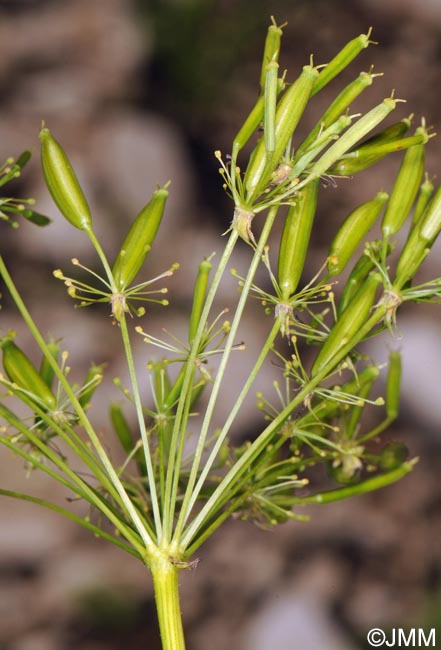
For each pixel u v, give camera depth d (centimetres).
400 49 62
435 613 46
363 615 46
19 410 42
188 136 61
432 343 50
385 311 19
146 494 20
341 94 19
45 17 65
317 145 19
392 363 21
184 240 57
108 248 56
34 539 47
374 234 52
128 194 58
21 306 19
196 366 19
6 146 59
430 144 60
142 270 55
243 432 46
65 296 55
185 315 54
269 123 18
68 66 63
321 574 47
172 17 63
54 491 48
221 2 62
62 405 19
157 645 45
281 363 49
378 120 19
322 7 62
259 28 62
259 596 46
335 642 44
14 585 46
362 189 58
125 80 62
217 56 62
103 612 45
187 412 19
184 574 47
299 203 19
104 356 52
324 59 61
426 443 50
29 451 20
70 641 45
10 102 61
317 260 56
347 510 49
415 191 19
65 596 46
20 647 44
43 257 56
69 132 60
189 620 46
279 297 19
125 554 47
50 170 19
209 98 61
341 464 21
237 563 47
